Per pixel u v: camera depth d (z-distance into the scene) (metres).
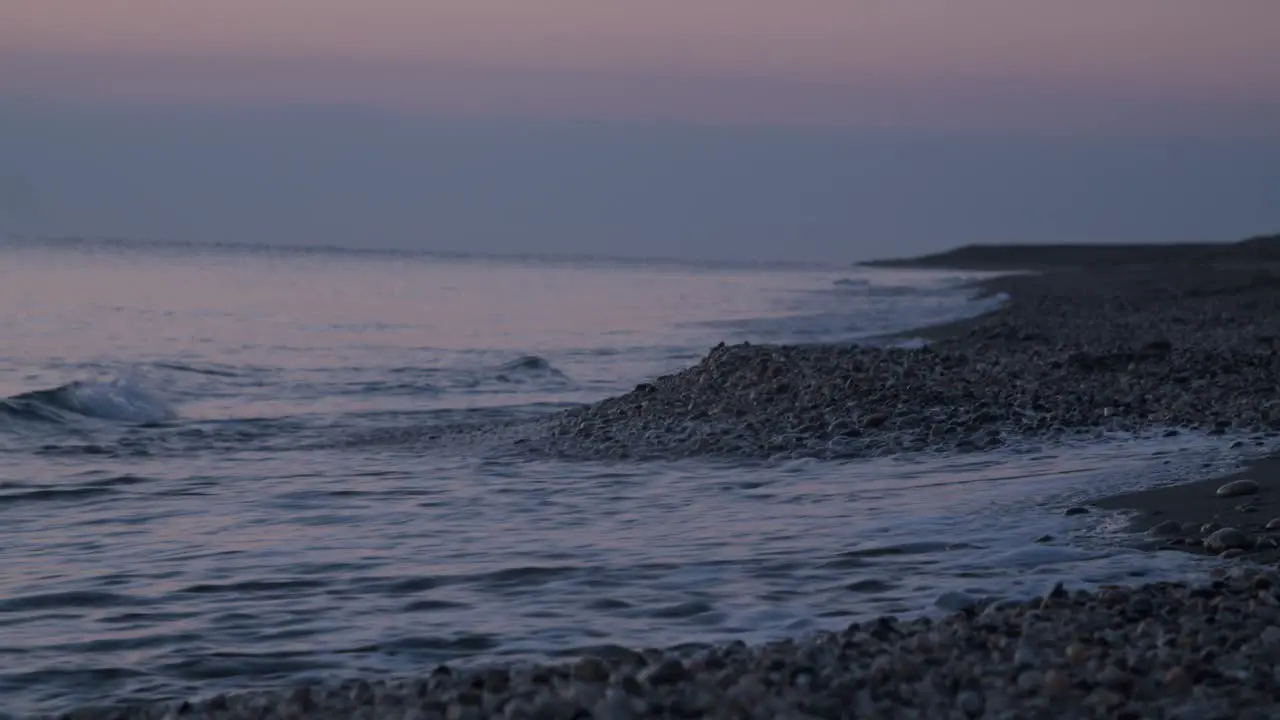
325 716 5.11
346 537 9.42
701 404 15.59
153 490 11.91
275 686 5.88
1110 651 5.36
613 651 6.05
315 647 6.49
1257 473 10.07
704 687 5.11
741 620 6.72
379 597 7.50
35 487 12.09
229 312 43.12
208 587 7.82
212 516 10.52
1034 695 4.88
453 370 25.88
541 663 6.02
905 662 5.25
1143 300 41.69
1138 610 6.00
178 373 23.98
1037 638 5.59
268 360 27.52
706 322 41.91
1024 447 12.39
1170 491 9.49
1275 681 4.93
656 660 5.78
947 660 5.37
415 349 31.25
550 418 16.52
